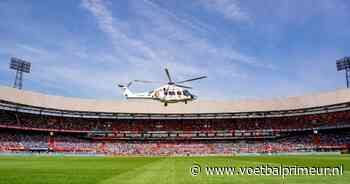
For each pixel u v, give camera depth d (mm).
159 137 96750
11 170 25875
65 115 95250
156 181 17641
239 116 98938
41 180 18234
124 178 19469
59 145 86875
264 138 93938
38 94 92562
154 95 53281
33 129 85562
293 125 93375
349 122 83688
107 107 100062
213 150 88688
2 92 83125
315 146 84000
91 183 16859
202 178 18938
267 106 97688
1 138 80250
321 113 90312
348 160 42594
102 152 84312
